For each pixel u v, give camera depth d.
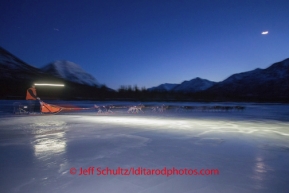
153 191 3.85
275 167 5.17
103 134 9.16
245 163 5.44
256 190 3.93
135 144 7.36
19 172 4.71
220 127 11.48
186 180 4.34
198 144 7.46
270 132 10.06
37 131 9.77
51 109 19.11
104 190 3.88
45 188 3.96
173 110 25.14
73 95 57.62
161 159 5.70
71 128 10.72
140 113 20.73
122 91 64.31
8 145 7.07
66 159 5.62
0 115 16.94
